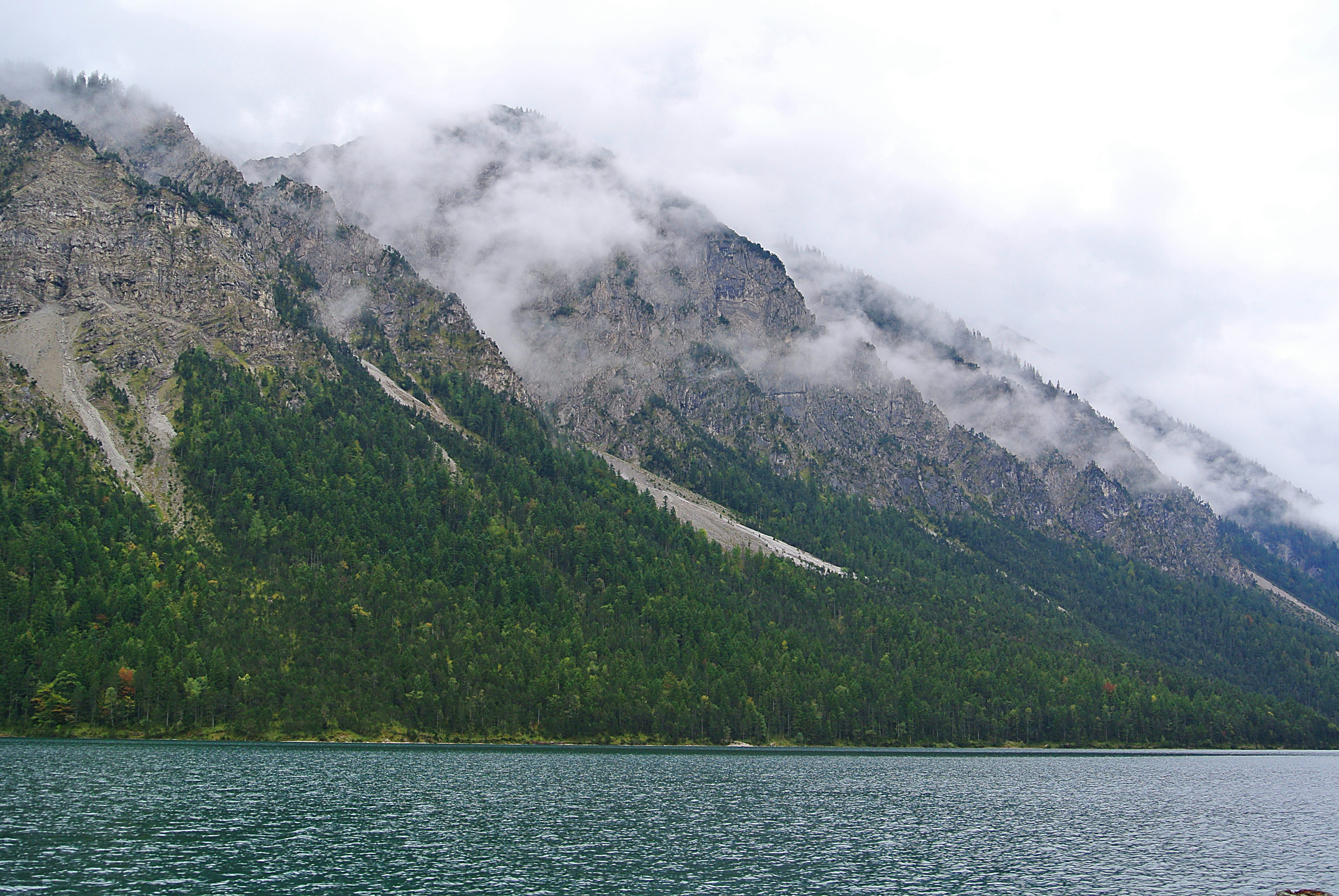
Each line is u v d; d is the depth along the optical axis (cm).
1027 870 10794
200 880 9012
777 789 17100
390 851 10606
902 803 15888
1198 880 10481
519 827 12338
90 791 13450
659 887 9488
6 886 8606
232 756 18738
